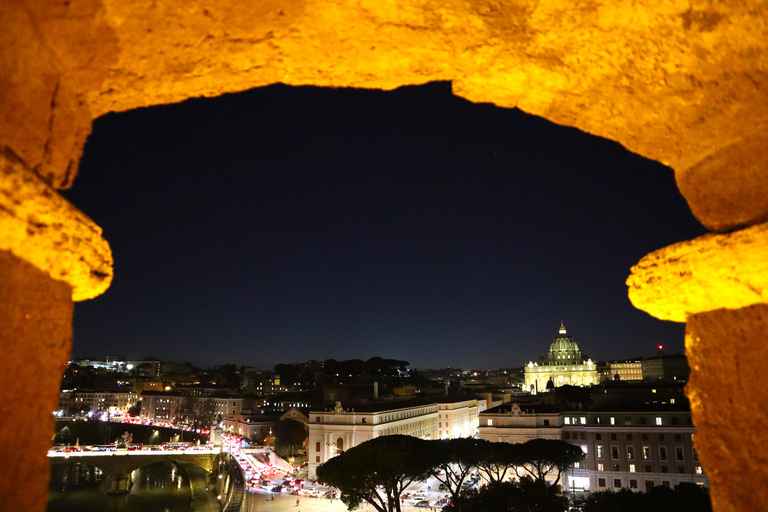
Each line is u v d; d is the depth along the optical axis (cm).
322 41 532
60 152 464
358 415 9125
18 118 397
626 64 509
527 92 592
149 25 463
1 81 375
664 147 577
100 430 16175
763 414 450
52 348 424
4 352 363
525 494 3916
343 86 604
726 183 514
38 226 390
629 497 3888
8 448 369
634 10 453
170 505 8512
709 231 542
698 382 516
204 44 505
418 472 4025
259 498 7438
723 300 482
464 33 521
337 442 9081
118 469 9062
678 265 522
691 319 530
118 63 484
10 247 366
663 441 6812
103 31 444
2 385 362
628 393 8556
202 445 11238
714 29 433
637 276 586
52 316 422
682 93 505
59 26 418
